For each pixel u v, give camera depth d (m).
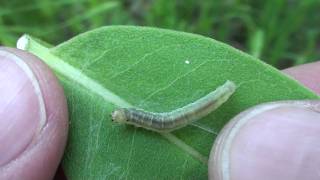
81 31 0.08
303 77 0.06
